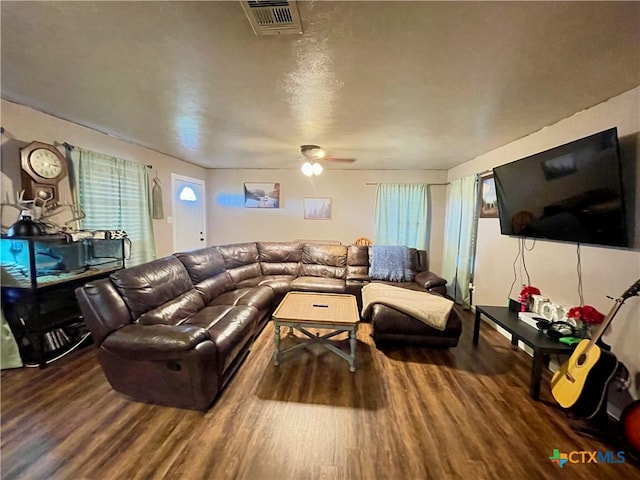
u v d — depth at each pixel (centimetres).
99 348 198
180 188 493
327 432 178
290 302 300
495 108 230
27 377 227
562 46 145
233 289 376
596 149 199
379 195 547
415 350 293
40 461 152
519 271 310
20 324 243
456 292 470
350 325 246
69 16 128
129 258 351
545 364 262
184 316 259
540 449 169
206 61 166
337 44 146
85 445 163
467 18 125
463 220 445
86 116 268
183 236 505
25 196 248
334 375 243
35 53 160
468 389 226
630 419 166
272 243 477
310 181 571
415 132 299
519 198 289
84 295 198
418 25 130
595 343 195
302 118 262
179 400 195
